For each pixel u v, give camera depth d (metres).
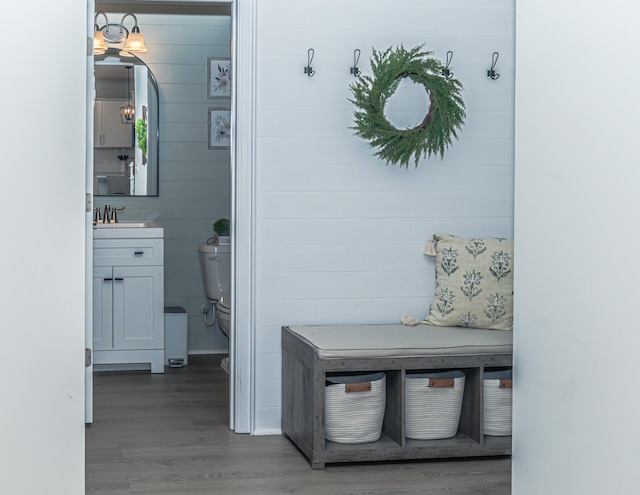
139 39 6.03
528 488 1.82
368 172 4.25
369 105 4.19
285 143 4.19
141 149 6.32
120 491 3.26
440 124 4.26
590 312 1.60
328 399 3.68
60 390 2.22
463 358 3.74
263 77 4.16
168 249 6.39
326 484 3.40
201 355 6.40
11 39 2.02
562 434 1.69
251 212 4.16
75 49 2.26
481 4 4.32
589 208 1.60
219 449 3.90
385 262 4.29
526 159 1.81
